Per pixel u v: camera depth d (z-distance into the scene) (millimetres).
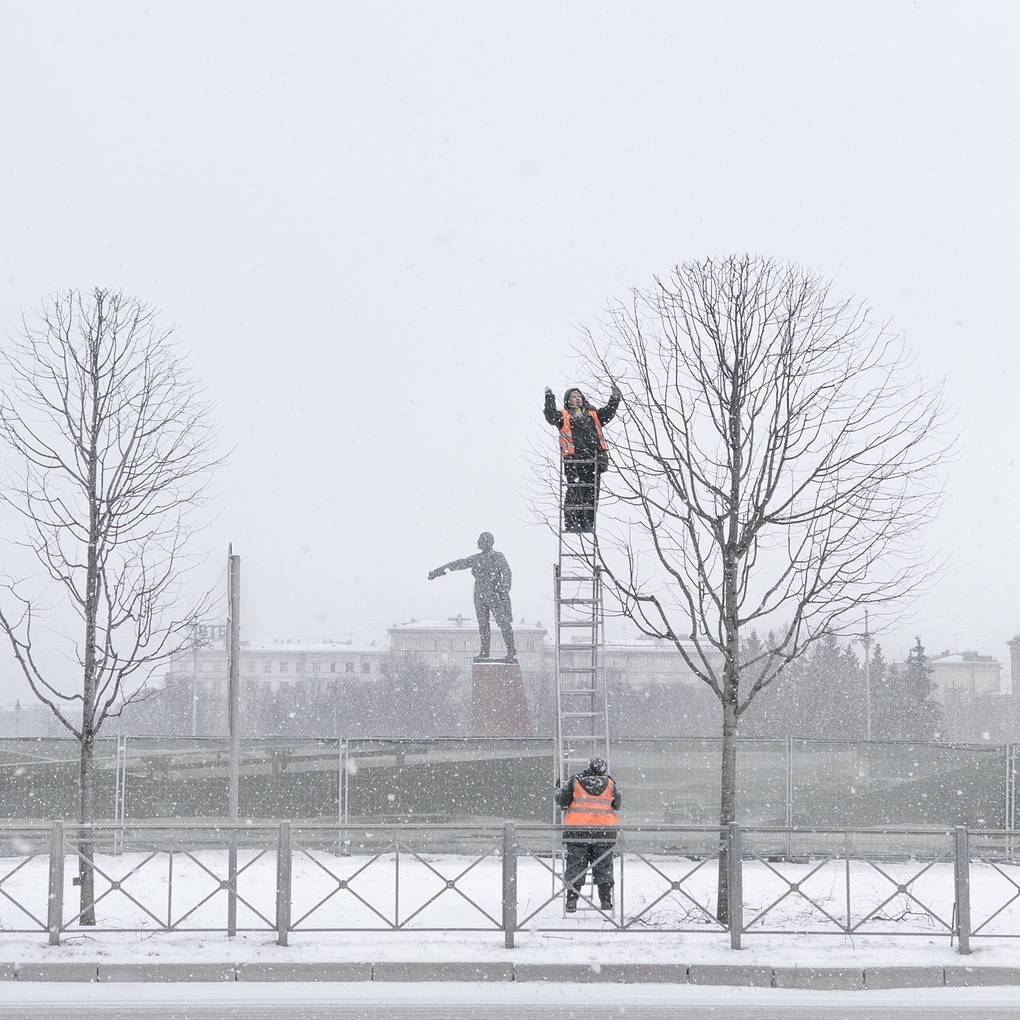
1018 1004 15516
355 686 166250
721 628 21047
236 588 23219
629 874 24500
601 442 23562
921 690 96375
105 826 18234
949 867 26688
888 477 21172
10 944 17625
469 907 20234
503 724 47594
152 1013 14734
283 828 17984
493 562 48938
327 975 16609
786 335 21062
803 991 16266
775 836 27266
